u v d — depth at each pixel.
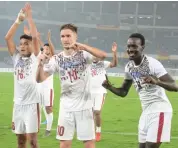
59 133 5.63
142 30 68.25
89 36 67.75
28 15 6.20
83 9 71.88
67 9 71.62
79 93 5.51
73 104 5.52
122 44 66.06
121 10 69.50
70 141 5.64
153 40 67.44
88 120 5.54
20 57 6.25
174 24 68.00
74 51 5.43
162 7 68.38
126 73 5.65
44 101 9.34
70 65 5.42
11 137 9.27
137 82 5.43
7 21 65.69
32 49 6.20
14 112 6.34
